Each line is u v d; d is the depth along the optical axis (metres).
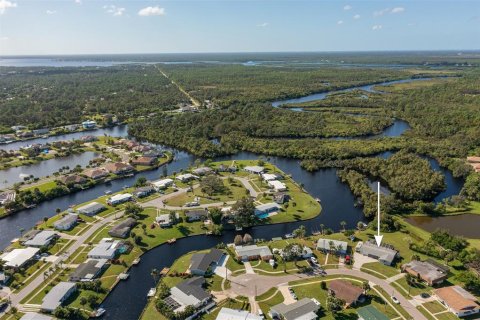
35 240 174.75
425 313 129.12
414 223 198.38
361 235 183.25
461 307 127.44
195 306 131.00
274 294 140.00
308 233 188.88
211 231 188.12
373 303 134.50
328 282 146.50
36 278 149.75
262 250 165.50
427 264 152.38
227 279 149.00
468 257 156.25
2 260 158.50
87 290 142.88
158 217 195.75
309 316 124.75
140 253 169.50
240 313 126.38
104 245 170.12
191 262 158.62
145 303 138.25
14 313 129.62
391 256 159.25
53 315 129.38
